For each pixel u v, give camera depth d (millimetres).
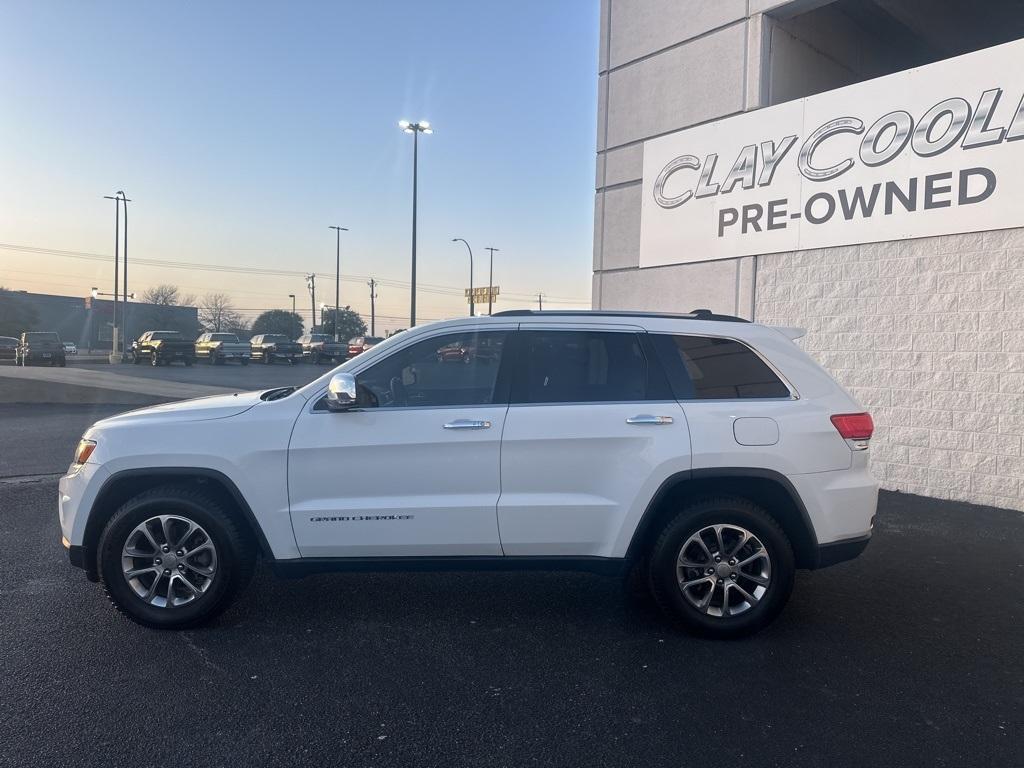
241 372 33062
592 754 3168
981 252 7449
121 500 4453
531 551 4379
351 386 4195
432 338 4535
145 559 4402
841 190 8430
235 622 4531
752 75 9266
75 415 14945
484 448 4312
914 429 8000
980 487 7566
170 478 4449
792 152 8852
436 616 4684
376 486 4328
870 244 8250
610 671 3947
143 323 88750
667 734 3334
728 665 4031
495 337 4551
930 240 7801
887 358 8172
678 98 10141
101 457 4324
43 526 6590
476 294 37688
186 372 32125
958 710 3570
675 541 4305
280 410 4406
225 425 4352
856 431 4461
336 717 3443
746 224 9336
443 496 4332
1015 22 10328
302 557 4359
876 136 8117
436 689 3729
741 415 4340
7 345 45375
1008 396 7348
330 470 4309
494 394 4445
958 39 10734
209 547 4324
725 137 9516
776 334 4652
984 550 6160
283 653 4109
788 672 3955
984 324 7469
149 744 3189
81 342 86375
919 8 9898
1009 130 7156
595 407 4371
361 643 4258
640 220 10695
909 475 8062
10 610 4641
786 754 3186
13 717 3391
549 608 4840
